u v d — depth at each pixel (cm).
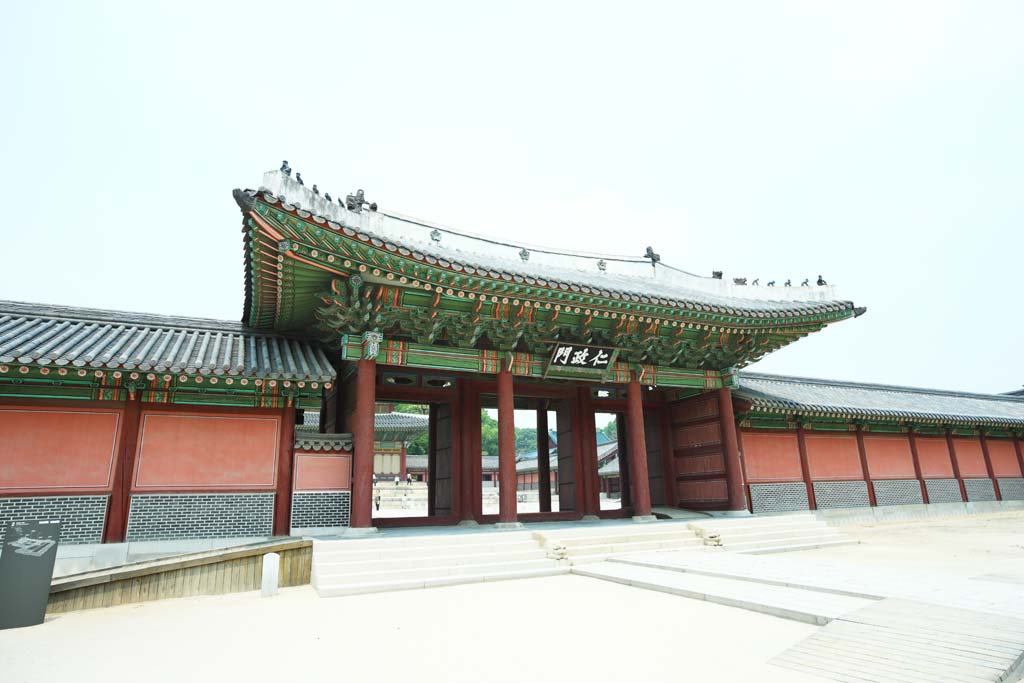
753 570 1349
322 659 779
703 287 2569
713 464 2417
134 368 1420
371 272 1566
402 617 1025
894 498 2881
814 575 1273
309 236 1414
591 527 1855
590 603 1113
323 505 1655
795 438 2694
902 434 3061
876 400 3234
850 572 1316
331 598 1210
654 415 2728
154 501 1502
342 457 1717
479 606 1107
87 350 1473
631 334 2130
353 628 951
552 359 2008
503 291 1719
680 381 2330
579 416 2398
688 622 945
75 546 1400
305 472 1661
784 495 2562
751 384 2964
